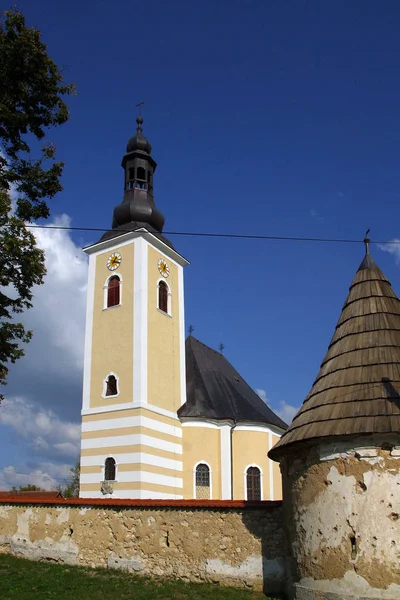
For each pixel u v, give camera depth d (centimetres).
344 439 1396
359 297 1650
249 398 4316
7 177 2020
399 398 1384
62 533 2073
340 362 1548
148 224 4031
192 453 3653
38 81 2045
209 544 1756
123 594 1603
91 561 1970
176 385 3806
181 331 4012
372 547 1320
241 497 3612
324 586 1376
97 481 3434
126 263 3853
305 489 1473
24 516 2198
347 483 1378
